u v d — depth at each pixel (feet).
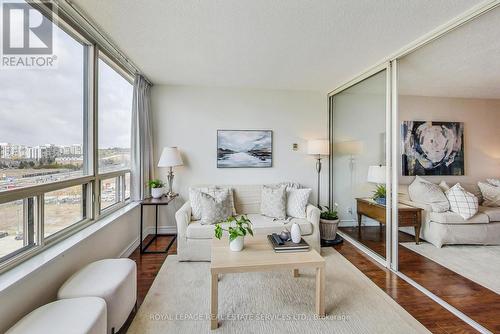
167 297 6.41
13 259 4.43
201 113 11.60
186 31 6.47
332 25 6.15
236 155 11.77
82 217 6.91
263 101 11.96
